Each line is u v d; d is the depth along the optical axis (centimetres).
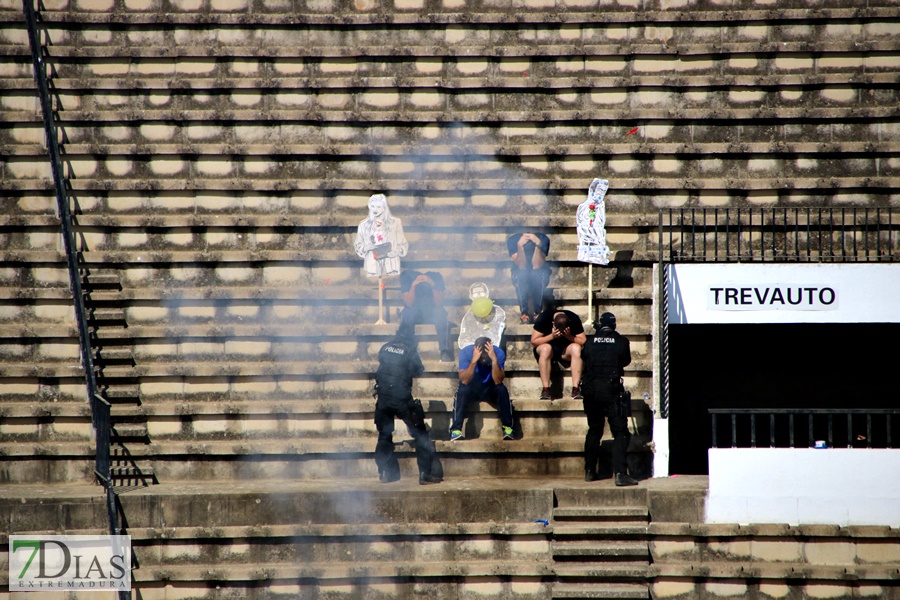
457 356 4719
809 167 4991
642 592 3975
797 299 4378
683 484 4212
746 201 4959
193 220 4953
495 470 4459
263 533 4131
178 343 4762
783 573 3988
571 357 4534
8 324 4788
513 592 4075
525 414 4556
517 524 4103
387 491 4159
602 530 4059
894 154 4947
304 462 4516
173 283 4903
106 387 4669
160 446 4494
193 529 4131
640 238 4966
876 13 5059
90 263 4878
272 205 5041
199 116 5069
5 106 5056
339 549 4156
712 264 4412
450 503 4141
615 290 4759
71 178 5022
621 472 4169
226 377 4678
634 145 5025
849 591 3997
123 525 4147
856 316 4353
